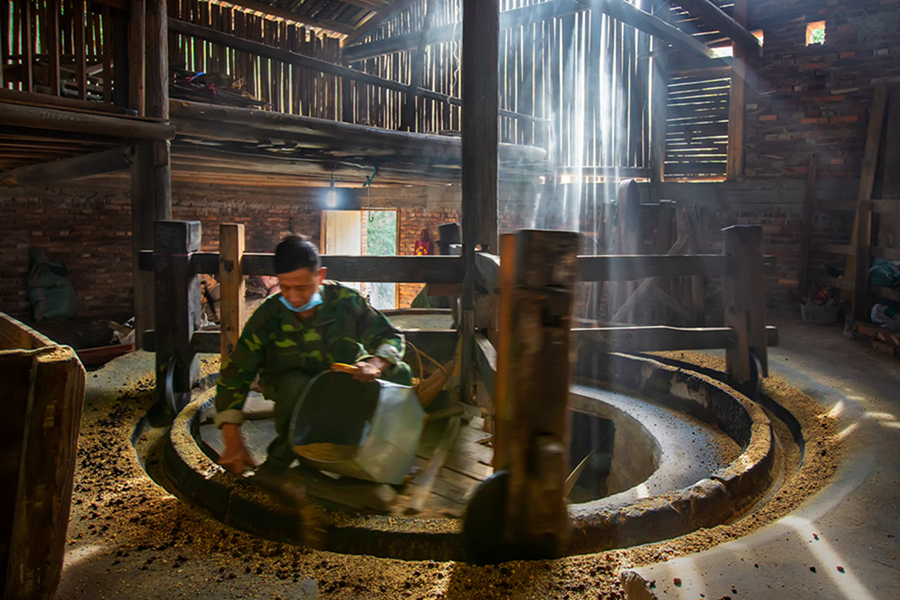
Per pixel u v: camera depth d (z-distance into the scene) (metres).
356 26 13.52
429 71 12.91
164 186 6.02
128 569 2.08
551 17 11.87
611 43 11.42
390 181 12.16
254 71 9.23
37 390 1.65
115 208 11.15
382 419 2.60
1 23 5.05
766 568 2.00
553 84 12.10
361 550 2.33
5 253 10.01
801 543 2.17
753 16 9.67
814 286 8.93
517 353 1.93
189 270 4.12
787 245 9.43
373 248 21.11
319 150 8.72
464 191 4.58
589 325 6.29
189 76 7.53
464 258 4.44
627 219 7.11
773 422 4.28
